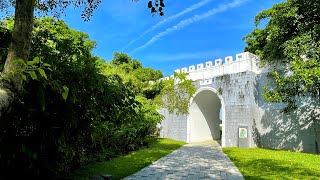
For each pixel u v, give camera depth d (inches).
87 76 189.3
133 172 362.3
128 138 575.8
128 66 1365.7
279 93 633.6
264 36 878.4
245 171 383.9
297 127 710.5
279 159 501.4
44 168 206.4
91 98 205.3
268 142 766.5
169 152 612.7
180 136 1002.1
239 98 815.7
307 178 328.5
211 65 932.6
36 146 186.7
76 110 206.4
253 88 808.3
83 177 287.9
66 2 206.2
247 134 765.9
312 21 617.0
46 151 202.1
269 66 794.2
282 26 644.1
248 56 819.4
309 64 558.9
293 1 615.2
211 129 1114.1
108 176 297.3
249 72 809.5
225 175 355.3
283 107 751.1
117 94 212.1
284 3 634.2
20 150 169.3
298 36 607.5
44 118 188.9
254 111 794.8
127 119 242.5
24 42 105.5
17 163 184.2
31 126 186.2
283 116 745.6
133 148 620.7
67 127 209.2
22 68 95.2
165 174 356.8
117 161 450.6
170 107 1058.1
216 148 760.3
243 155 573.3
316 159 503.8
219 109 1185.4
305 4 601.3
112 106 217.0
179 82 1039.6
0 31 176.1
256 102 810.2
